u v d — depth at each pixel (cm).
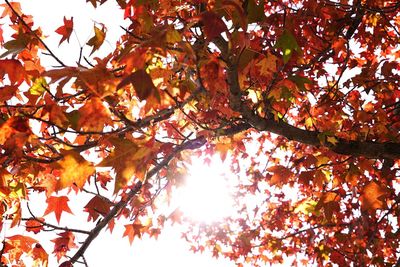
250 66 263
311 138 385
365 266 570
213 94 248
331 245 691
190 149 404
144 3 270
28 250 337
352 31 452
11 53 256
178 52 226
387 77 433
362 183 537
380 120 401
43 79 259
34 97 258
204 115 338
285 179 385
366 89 438
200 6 253
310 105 465
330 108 459
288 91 301
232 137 415
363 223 566
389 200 554
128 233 405
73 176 229
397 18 508
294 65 382
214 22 194
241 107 313
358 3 398
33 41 261
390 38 491
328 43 420
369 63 438
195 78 300
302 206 521
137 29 276
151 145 247
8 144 229
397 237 589
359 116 395
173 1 284
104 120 236
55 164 227
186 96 298
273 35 359
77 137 292
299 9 382
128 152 235
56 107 230
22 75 252
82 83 231
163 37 199
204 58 242
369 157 390
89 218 320
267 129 362
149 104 204
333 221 659
